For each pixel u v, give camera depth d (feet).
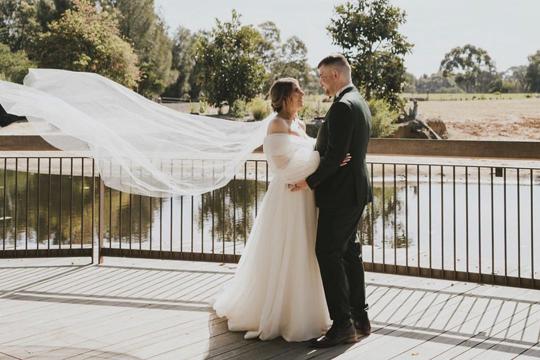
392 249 23.48
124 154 14.30
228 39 96.73
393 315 13.94
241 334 12.80
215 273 17.87
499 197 39.75
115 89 13.94
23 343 12.21
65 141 13.80
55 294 15.75
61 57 104.42
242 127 14.73
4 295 15.66
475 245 24.76
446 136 85.87
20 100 13.15
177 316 13.97
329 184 12.03
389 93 79.92
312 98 94.79
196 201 38.83
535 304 14.62
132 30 165.48
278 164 12.06
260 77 97.19
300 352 11.75
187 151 14.64
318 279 12.70
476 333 12.68
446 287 16.19
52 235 28.02
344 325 12.15
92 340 12.39
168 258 18.33
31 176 49.11
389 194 41.22
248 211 34.53
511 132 98.84
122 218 32.89
